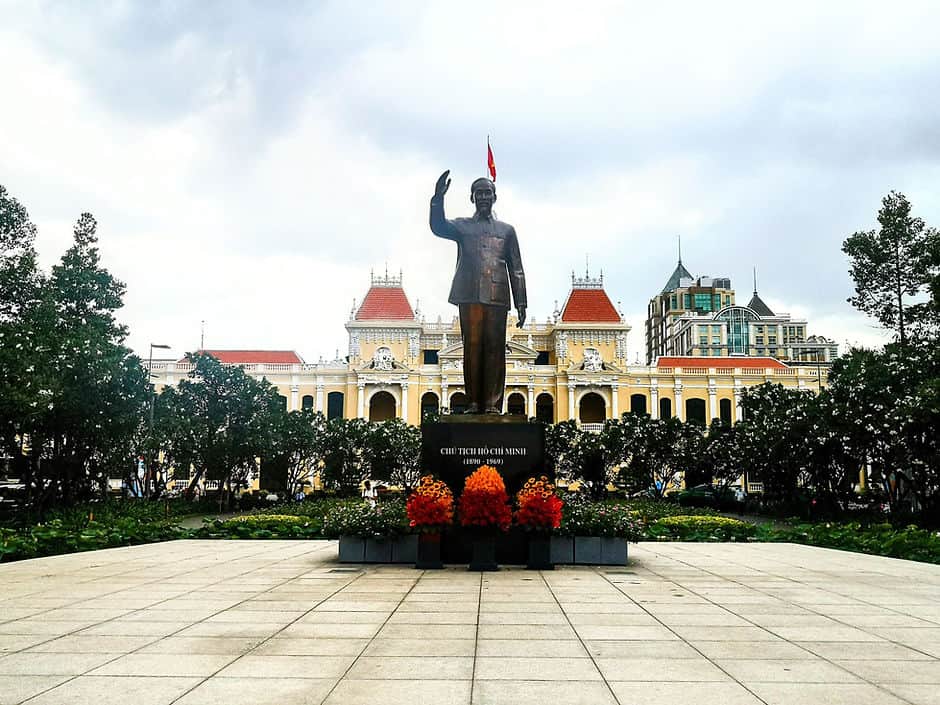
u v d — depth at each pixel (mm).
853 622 8633
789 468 43281
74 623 8367
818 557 16391
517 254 15992
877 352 38719
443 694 5797
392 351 82250
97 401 33281
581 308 83750
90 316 39094
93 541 18547
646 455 51750
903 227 47219
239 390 47594
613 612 9180
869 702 5641
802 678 6273
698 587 11391
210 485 60219
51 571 13148
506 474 14039
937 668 6613
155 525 21750
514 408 82062
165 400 46688
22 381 28469
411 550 14289
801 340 151625
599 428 71000
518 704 5570
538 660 6816
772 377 79625
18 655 6922
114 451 35969
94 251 40500
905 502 39094
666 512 33844
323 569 13414
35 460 32875
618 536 14375
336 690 5883
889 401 35062
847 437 36562
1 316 39562
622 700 5672
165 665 6590
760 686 6039
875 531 21281
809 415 39938
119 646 7281
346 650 7156
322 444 54344
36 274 39781
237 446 46719
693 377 79875
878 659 6918
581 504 15188
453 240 15906
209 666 6562
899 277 47469
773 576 12828
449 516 13430
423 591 10781
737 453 49375
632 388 79750
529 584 11562
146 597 10172
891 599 10320
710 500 51438
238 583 11570
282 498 54625
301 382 79250
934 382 31906
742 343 147625
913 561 15695
